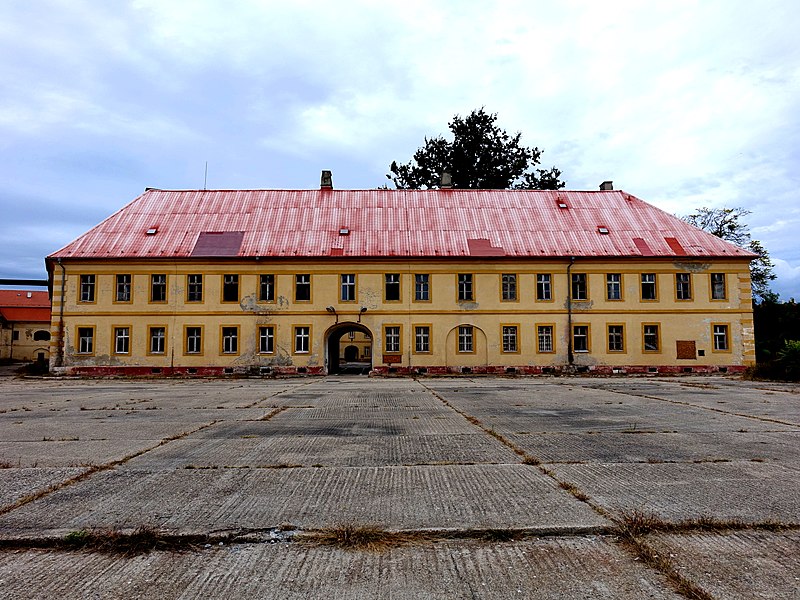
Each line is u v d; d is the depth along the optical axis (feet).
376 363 111.75
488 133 182.50
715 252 115.44
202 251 113.29
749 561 13.30
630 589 12.03
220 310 112.16
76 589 12.22
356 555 13.93
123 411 45.62
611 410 44.55
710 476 21.40
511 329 113.50
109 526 15.87
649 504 17.61
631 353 112.98
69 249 112.98
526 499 18.30
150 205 124.67
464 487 19.94
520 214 125.08
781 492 19.06
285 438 30.81
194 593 12.02
